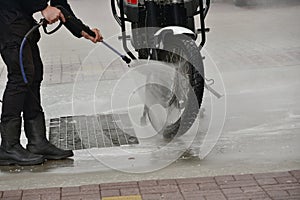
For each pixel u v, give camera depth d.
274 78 10.35
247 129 7.63
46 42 16.41
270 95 9.23
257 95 9.24
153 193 5.58
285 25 17.00
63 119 8.44
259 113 8.31
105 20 21.38
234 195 5.46
